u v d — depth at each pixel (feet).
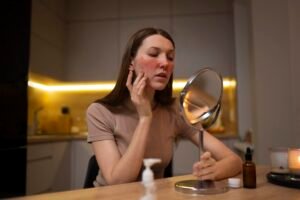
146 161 2.00
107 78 9.93
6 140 6.52
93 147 3.41
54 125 10.47
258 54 6.72
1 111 6.44
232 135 8.63
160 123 3.82
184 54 9.66
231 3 9.54
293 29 6.51
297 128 6.36
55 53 9.44
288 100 6.48
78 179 9.17
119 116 3.62
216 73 2.71
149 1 9.98
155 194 2.15
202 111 2.80
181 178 2.81
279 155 2.81
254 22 6.80
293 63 6.48
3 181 6.37
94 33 10.13
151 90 3.45
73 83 10.23
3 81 6.55
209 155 2.84
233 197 2.12
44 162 7.82
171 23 9.81
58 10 9.70
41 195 2.24
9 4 6.86
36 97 10.05
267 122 6.55
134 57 3.34
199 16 9.70
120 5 10.10
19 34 7.11
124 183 2.74
